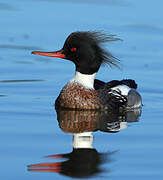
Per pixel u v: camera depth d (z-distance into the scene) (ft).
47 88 56.85
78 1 96.12
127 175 30.27
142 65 66.80
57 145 35.81
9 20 83.25
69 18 84.64
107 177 30.01
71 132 39.73
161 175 30.32
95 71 50.21
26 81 59.21
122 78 61.98
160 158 33.30
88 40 49.57
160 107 51.29
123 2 95.66
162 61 68.54
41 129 40.34
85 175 30.09
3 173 30.27
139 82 60.44
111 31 77.92
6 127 40.68
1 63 65.87
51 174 30.14
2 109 47.29
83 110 48.67
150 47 74.08
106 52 50.67
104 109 49.32
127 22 83.66
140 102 52.54
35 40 74.49
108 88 51.34
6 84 57.67
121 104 50.57
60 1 95.66
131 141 37.37
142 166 31.81
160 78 61.98
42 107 48.91
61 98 49.55
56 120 43.75
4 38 75.31
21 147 35.06
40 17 85.10
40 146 35.37
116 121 44.52
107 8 91.56
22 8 89.86
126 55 70.69
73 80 50.01
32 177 29.68
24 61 67.26
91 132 40.09
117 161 32.65
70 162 32.14
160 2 95.55
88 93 49.08
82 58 49.42
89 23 81.71
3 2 93.81
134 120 45.06
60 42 73.51
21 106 48.83
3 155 33.35
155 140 37.65
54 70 64.34
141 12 89.40
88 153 34.12
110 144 36.52
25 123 42.22
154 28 81.56
